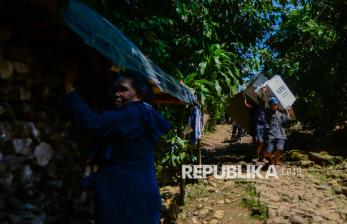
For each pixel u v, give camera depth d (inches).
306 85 494.9
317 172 349.4
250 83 337.4
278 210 246.2
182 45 290.0
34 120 105.3
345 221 239.5
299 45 470.9
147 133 99.0
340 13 457.1
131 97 100.3
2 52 93.2
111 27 112.8
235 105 356.8
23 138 100.1
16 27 93.0
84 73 126.5
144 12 259.6
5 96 96.0
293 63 420.2
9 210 96.3
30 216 98.0
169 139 271.9
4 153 94.5
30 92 104.8
